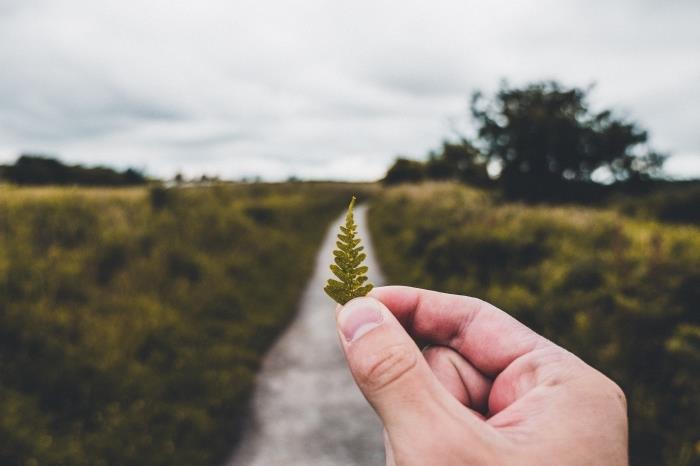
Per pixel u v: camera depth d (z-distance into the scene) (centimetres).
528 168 2123
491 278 751
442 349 143
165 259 745
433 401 90
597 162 2073
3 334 440
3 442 327
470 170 2641
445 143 2683
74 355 443
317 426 436
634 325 432
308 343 637
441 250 911
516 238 857
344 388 507
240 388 483
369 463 388
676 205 1507
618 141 1991
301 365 564
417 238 1126
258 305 747
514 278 727
